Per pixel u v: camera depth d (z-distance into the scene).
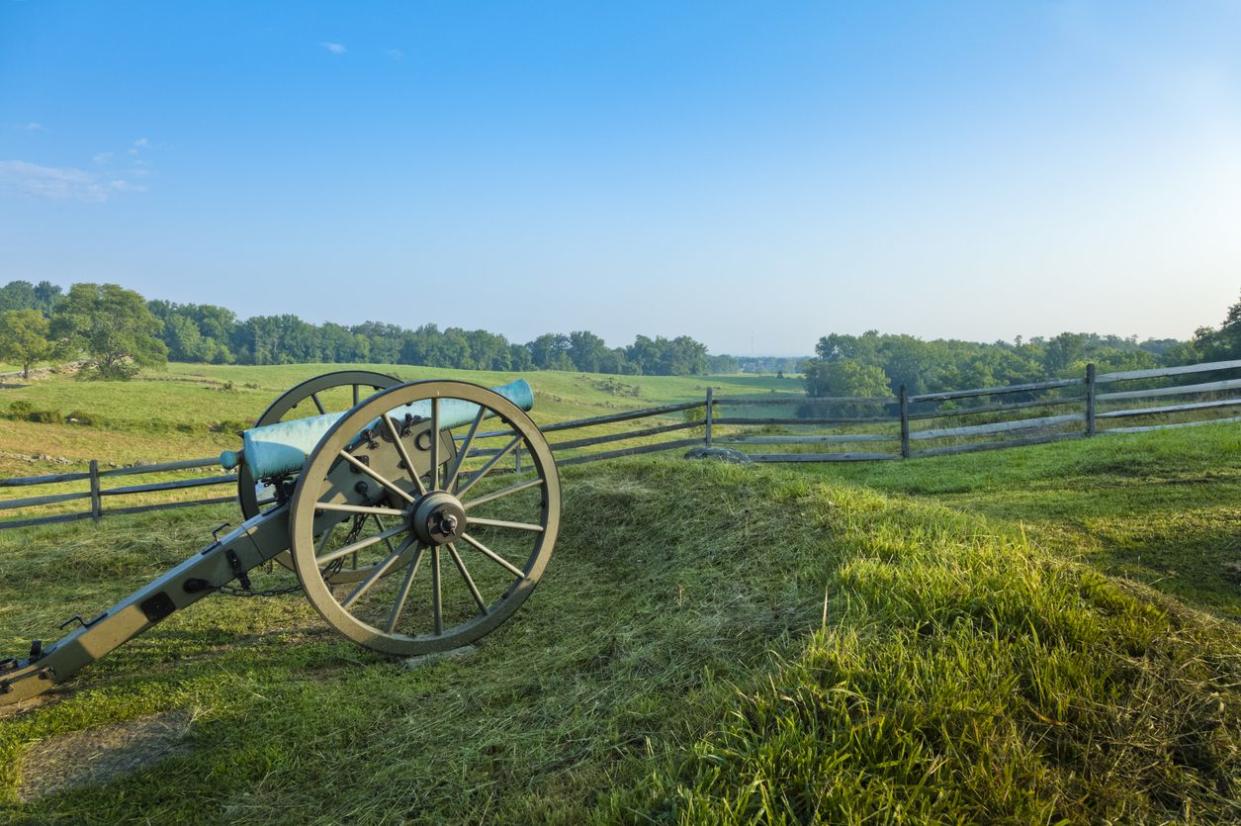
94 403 53.03
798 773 2.16
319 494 3.58
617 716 2.87
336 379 5.01
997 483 7.27
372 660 3.89
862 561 3.80
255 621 4.59
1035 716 2.40
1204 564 4.31
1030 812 2.01
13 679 3.33
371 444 4.03
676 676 3.14
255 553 3.81
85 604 5.33
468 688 3.45
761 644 3.22
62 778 2.85
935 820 1.96
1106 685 2.56
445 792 2.57
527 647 3.94
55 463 36.75
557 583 5.04
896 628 2.98
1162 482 6.51
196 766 2.89
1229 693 2.48
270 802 2.65
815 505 5.18
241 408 58.22
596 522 6.12
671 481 6.60
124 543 6.67
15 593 5.66
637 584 4.71
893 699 2.44
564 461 9.29
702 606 3.92
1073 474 7.27
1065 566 3.54
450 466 4.41
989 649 2.74
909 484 7.66
